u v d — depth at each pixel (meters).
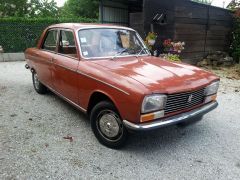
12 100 6.12
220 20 12.42
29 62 6.55
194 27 10.99
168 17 10.05
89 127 4.73
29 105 5.79
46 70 5.54
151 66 4.24
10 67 10.27
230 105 6.20
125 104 3.51
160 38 10.29
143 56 4.96
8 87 7.23
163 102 3.50
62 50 5.01
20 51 12.88
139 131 3.43
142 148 4.07
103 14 12.58
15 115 5.21
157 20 10.16
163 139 4.40
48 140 4.22
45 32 5.84
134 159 3.77
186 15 10.44
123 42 4.95
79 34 4.58
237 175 3.47
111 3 12.87
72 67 4.45
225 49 13.21
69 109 5.58
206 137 4.50
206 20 11.58
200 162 3.74
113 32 4.95
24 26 12.73
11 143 4.09
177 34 10.15
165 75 3.89
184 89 3.68
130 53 4.86
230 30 13.17
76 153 3.87
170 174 3.45
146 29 10.12
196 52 11.40
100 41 4.70
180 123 3.84
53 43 5.39
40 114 5.29
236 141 4.39
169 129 4.77
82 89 4.29
